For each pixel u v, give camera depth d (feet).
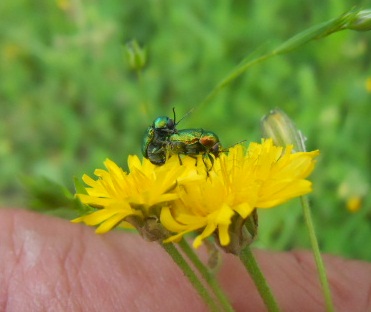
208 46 0.58
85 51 0.61
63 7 0.62
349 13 0.24
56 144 0.60
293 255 0.31
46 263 0.28
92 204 0.19
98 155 0.54
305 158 0.18
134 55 0.33
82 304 0.27
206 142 0.20
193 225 0.18
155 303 0.27
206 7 0.63
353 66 0.53
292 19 0.59
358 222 0.44
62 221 0.30
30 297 0.27
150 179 0.19
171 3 0.63
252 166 0.19
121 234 0.30
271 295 0.20
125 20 0.64
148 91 0.58
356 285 0.29
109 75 0.60
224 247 0.19
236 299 0.28
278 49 0.25
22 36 0.64
